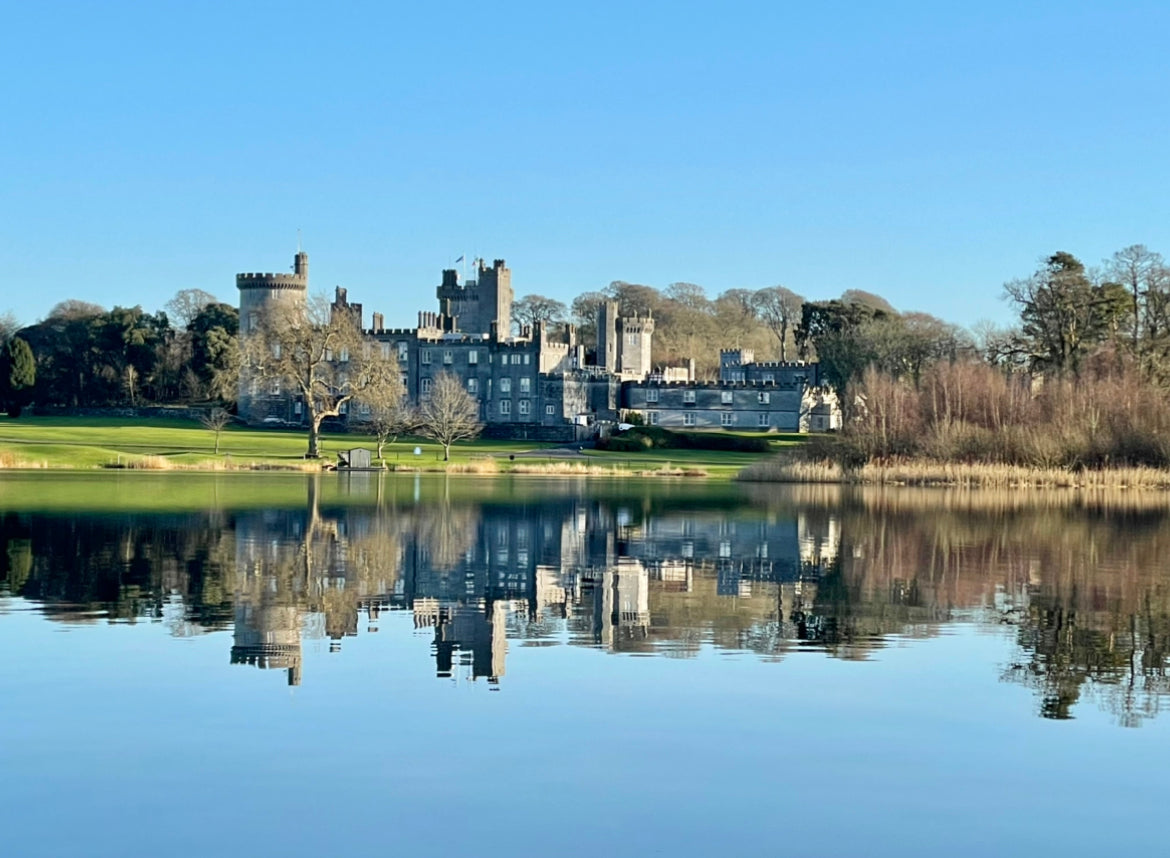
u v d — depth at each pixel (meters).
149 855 22.80
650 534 66.81
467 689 32.59
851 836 23.94
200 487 95.94
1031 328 142.00
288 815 24.45
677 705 31.41
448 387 152.75
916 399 114.62
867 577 51.69
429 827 24.06
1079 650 37.69
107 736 28.50
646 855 23.08
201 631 38.94
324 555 56.03
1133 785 26.42
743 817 24.69
